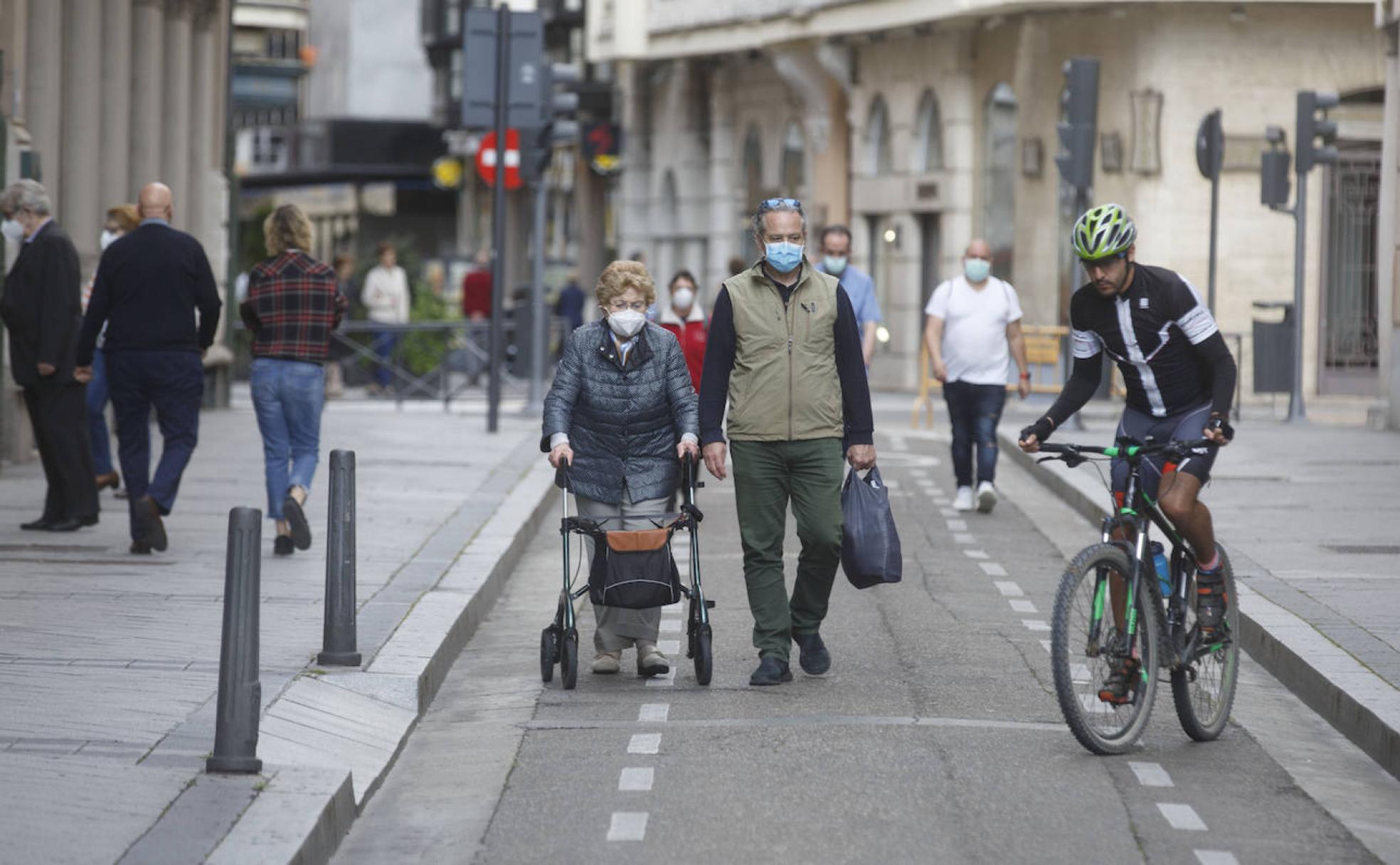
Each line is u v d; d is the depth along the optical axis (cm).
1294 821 1803
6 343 4359
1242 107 7431
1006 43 8300
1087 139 5809
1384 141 6106
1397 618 2617
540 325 6322
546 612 2927
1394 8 5925
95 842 1521
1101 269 2069
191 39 6419
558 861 1653
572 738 2083
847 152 9938
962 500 4169
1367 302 7519
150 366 3045
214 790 1681
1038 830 1738
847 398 2347
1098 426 6156
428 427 5900
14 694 2012
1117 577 2025
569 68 6169
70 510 3291
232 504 3712
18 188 3222
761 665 2348
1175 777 1947
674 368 2372
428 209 16612
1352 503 3978
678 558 3491
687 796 1836
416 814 1819
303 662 2248
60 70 5141
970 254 4103
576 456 2369
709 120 11425
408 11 18050
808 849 1672
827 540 2328
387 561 3067
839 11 8994
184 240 3066
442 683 2389
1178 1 7294
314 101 18562
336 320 3166
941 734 2084
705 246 11588
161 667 2167
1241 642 2656
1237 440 5509
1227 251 7444
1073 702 1978
